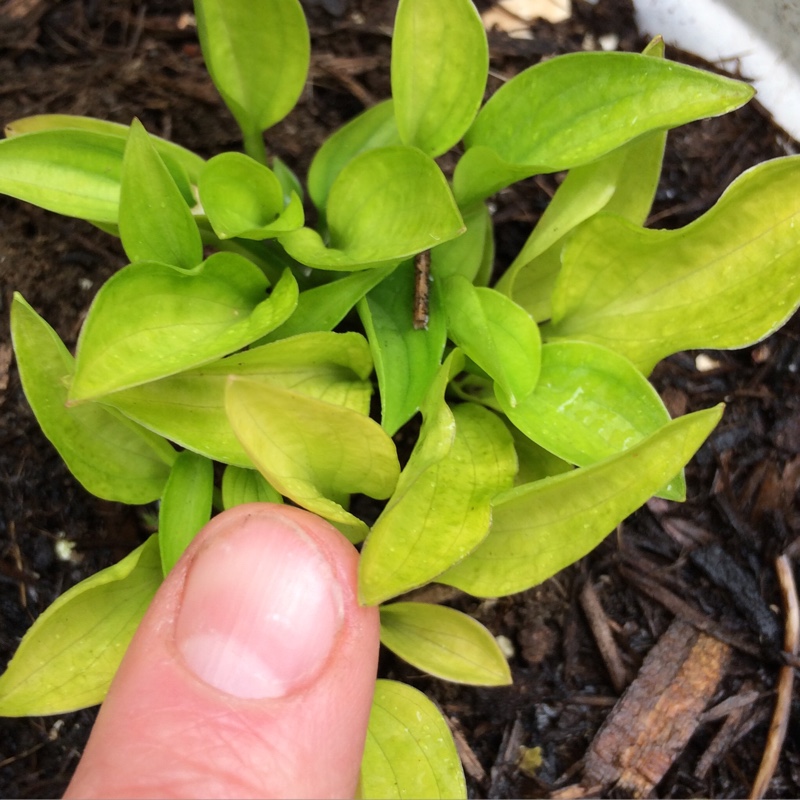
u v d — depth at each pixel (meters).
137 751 0.07
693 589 0.10
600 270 0.09
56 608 0.08
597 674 0.10
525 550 0.08
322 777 0.07
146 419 0.08
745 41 0.11
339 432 0.07
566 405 0.09
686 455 0.07
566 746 0.10
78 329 0.11
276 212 0.09
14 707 0.08
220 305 0.08
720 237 0.08
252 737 0.07
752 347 0.11
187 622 0.07
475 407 0.09
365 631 0.08
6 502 0.10
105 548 0.10
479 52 0.08
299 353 0.08
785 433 0.11
